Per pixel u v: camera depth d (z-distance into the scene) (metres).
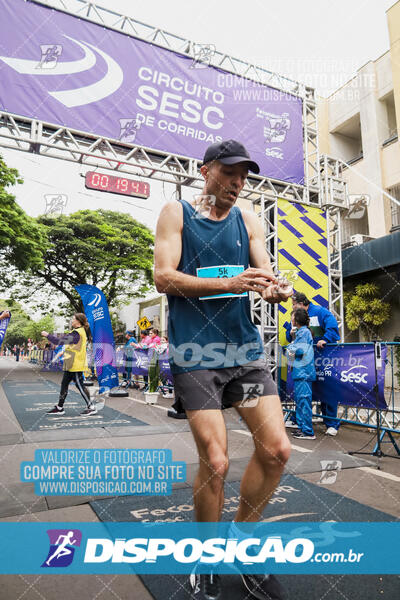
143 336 8.71
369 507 2.03
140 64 5.70
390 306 9.45
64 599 1.26
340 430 4.46
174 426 4.26
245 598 1.24
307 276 6.37
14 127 4.94
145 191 5.89
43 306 18.27
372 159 11.14
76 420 4.62
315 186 6.99
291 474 2.64
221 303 1.33
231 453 3.16
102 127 5.38
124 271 17.52
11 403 6.12
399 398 5.09
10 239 12.21
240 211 1.53
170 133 5.82
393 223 10.63
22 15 5.07
